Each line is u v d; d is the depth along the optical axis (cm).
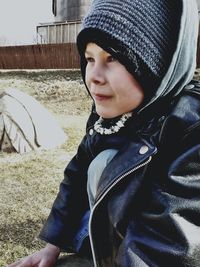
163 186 67
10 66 1211
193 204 62
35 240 203
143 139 73
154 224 65
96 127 84
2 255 189
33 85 934
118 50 66
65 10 1540
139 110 74
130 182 73
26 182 291
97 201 77
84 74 85
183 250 59
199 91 74
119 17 66
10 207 244
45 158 357
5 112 380
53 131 411
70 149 392
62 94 836
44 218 229
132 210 72
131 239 66
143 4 67
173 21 68
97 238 80
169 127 70
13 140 374
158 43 67
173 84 71
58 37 1427
